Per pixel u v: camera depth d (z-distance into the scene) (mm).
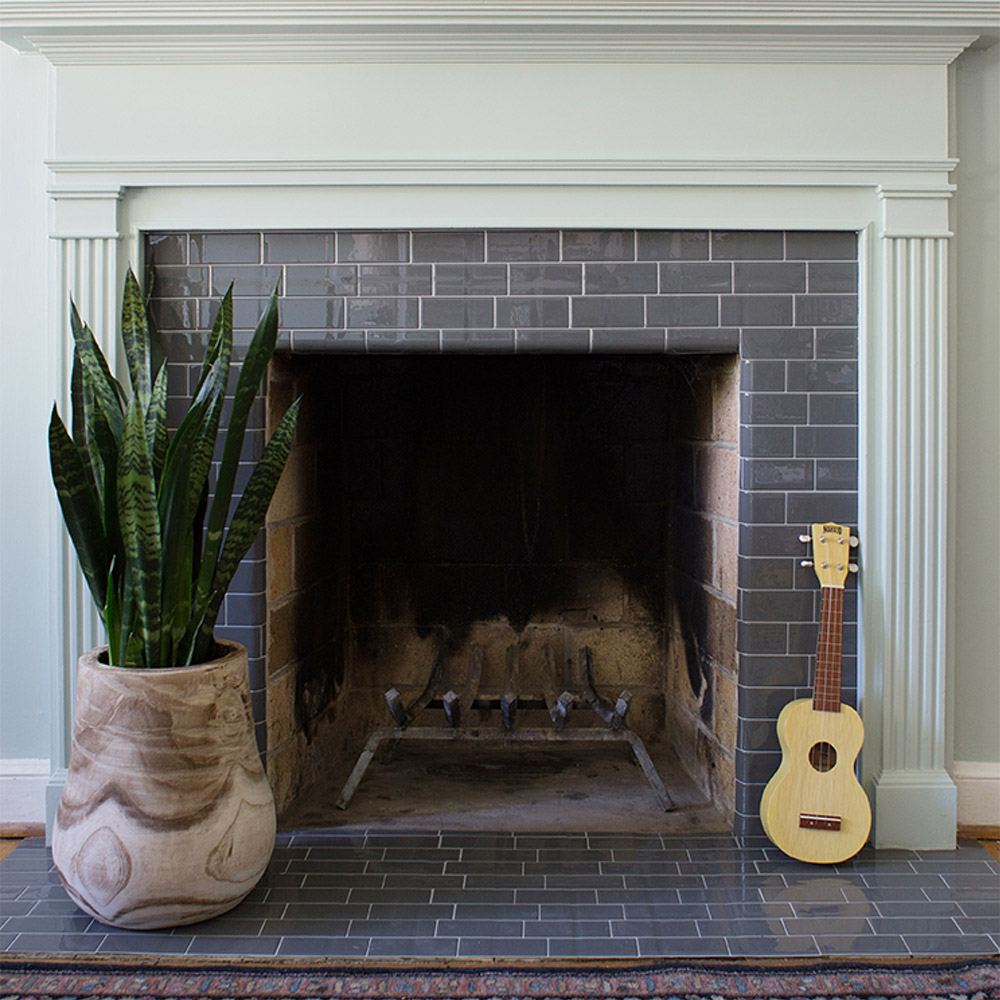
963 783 2377
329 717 2787
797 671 2260
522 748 2926
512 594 2924
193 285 2238
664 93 2188
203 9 2100
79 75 2197
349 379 2867
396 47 2160
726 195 2211
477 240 2223
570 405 2881
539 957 1784
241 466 2248
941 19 2105
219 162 2189
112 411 1965
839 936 1868
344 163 2186
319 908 1967
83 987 1688
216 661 1907
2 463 2334
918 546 2262
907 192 2201
